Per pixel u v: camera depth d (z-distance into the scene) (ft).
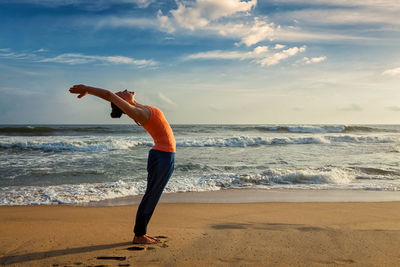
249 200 21.03
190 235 10.58
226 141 66.59
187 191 23.99
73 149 53.93
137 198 21.35
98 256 8.13
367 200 21.21
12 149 52.19
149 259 7.84
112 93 8.15
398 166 37.24
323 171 31.50
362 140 77.87
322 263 7.51
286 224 13.25
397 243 9.26
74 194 22.02
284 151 54.60
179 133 118.32
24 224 13.33
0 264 7.54
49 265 7.45
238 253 8.34
